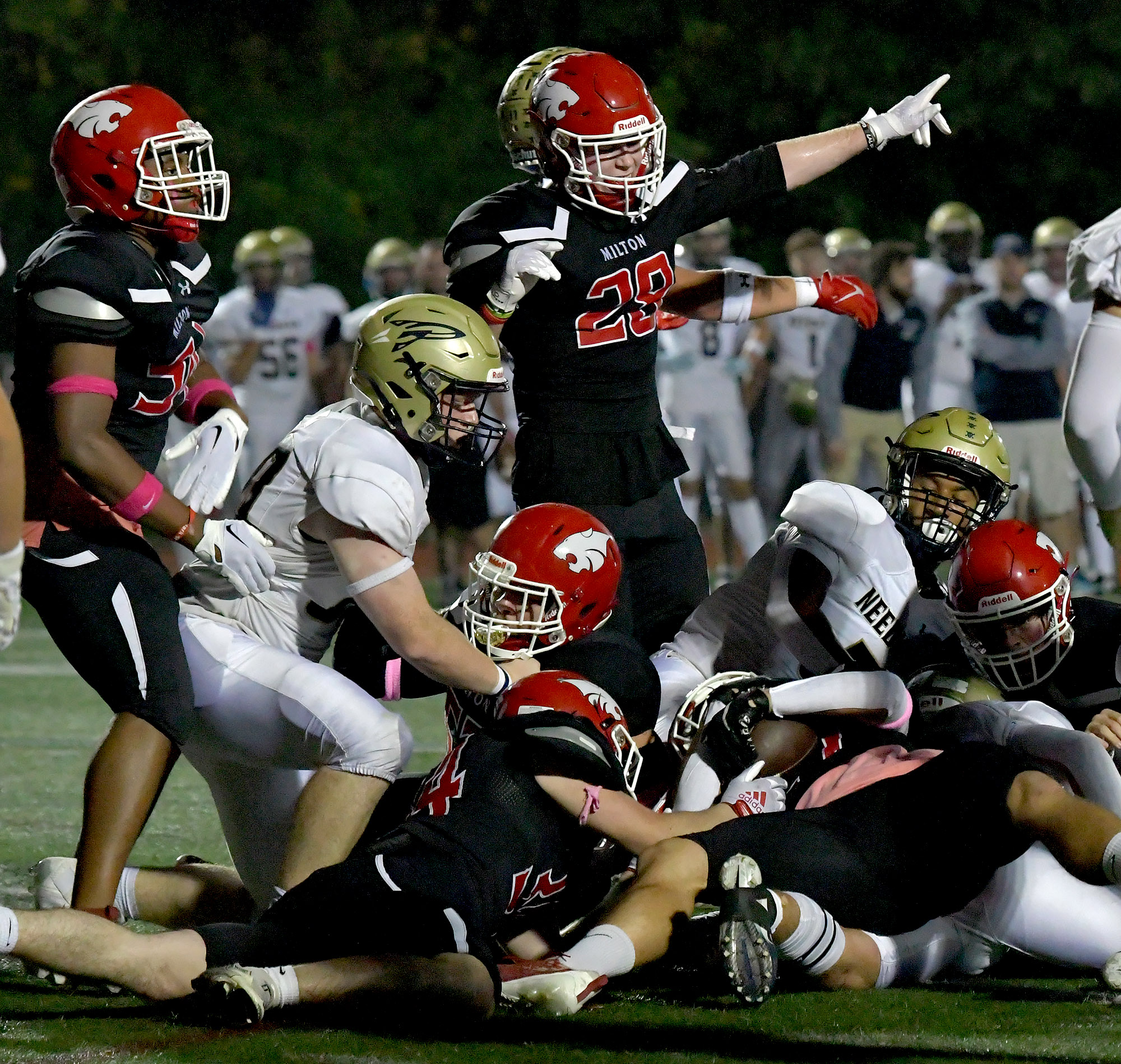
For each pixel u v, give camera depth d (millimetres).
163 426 12773
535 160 16391
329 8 59688
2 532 9602
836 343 35094
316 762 12359
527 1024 10609
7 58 57500
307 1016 10508
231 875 12953
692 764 13297
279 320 35969
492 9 60438
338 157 58219
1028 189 55844
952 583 13070
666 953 11289
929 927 11859
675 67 57781
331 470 12180
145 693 11914
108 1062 9578
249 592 12203
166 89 57906
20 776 19781
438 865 10797
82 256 11914
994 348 34344
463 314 12773
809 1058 9891
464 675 12156
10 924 10047
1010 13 55625
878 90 56094
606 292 14898
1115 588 35125
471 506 34094
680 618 15969
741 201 15758
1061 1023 10672
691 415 36000
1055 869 11773
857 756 13039
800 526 14188
